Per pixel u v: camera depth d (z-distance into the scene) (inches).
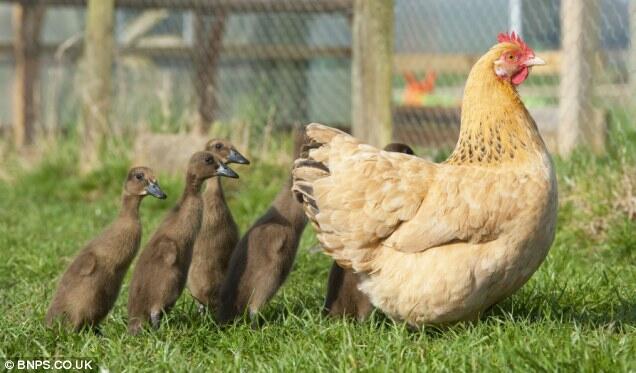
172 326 291.4
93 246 299.6
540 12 569.6
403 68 693.9
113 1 611.8
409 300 272.4
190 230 301.9
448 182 271.9
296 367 247.6
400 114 599.5
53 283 372.8
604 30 506.9
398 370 240.5
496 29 578.9
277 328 285.7
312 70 651.5
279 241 305.6
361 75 553.6
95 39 610.2
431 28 602.5
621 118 505.7
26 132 704.4
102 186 589.9
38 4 681.0
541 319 282.0
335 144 286.5
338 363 249.9
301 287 356.8
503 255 266.5
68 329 288.4
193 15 633.6
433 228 268.2
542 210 268.7
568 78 506.9
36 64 701.3
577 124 504.4
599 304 313.9
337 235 278.8
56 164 625.6
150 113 631.2
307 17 647.8
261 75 651.5
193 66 642.8
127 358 264.5
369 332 275.1
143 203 540.7
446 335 274.7
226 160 345.4
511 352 242.5
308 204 282.5
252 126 603.8
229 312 299.9
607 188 429.7
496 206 265.7
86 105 614.2
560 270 356.5
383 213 273.1
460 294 267.0
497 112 281.0
